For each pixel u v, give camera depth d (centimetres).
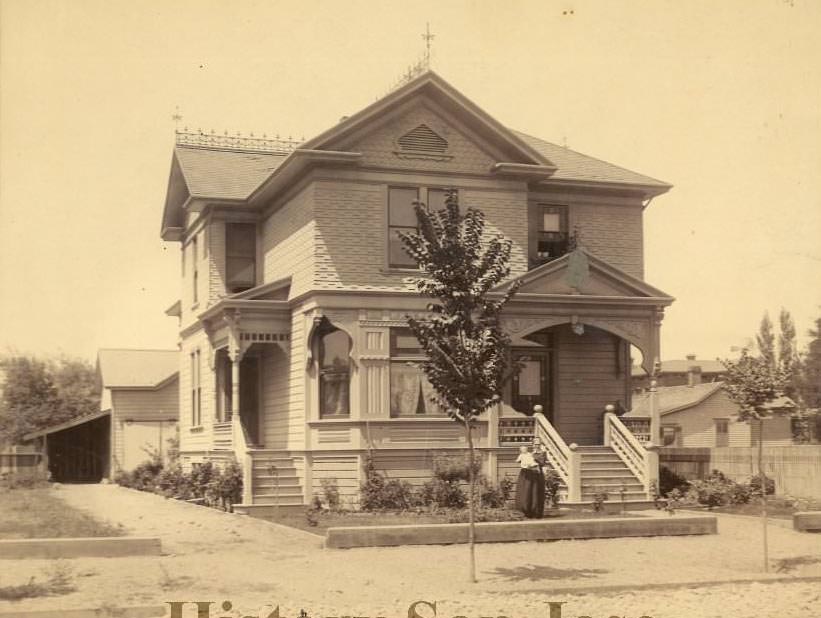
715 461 2525
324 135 2317
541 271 2405
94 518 2058
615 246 2800
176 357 4209
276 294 2527
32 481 3700
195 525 1925
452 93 2386
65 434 4306
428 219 1396
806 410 3100
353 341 2309
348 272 2336
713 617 1112
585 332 2709
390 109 2377
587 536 1733
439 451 2306
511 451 2336
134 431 3956
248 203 2769
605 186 2764
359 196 2364
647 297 2464
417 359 2352
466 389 1354
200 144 3086
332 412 2348
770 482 2311
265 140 3159
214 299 2791
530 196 2728
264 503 2281
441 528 1659
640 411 2858
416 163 2402
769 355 1675
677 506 2223
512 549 1611
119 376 3988
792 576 1364
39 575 1340
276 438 2638
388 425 2292
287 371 2545
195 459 3031
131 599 1181
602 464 2370
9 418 5119
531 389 2656
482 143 2452
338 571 1384
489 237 2434
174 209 3291
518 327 2389
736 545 1675
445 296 1374
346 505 2253
